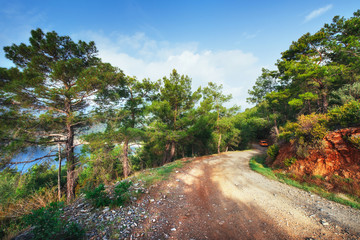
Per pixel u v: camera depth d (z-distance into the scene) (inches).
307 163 331.3
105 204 208.2
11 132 321.1
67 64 371.9
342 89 538.0
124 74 492.7
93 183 542.9
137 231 154.7
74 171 436.8
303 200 229.5
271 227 165.2
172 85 681.0
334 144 298.2
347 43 587.2
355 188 227.3
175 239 145.9
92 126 492.1
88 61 496.4
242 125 1221.7
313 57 673.0
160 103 620.1
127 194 233.6
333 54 652.7
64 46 442.6
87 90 400.2
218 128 936.9
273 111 1031.0
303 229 157.2
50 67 406.3
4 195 375.9
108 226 158.4
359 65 502.6
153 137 593.0
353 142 264.1
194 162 589.9
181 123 693.9
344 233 144.3
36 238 121.8
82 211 193.3
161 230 159.9
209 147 1039.0
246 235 153.7
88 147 454.6
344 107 305.4
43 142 383.9
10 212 328.8
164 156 828.6
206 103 700.7
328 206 204.2
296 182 305.1
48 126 411.8
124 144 604.4
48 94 354.6
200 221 182.7
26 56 412.2
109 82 447.5
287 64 631.2
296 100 589.9
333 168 281.3
